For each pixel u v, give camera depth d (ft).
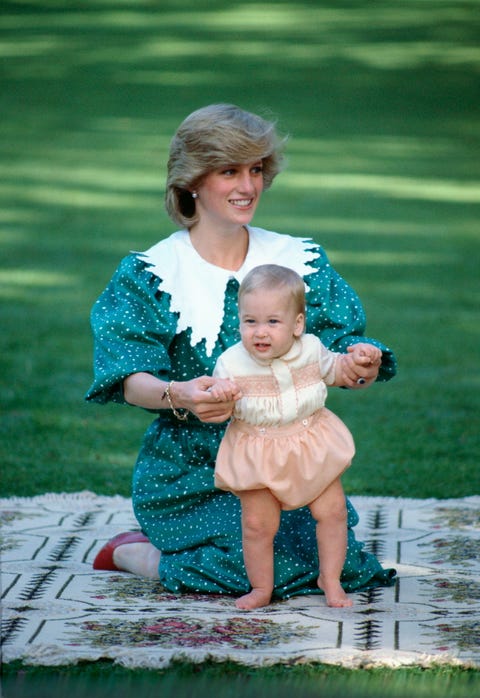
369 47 196.85
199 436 31.35
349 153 130.41
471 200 107.96
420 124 147.23
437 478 43.60
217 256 31.63
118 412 53.83
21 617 27.12
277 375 28.04
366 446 48.08
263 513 28.55
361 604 28.63
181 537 30.99
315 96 162.91
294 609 28.32
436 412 53.06
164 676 23.57
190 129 30.42
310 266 32.17
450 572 31.58
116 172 119.03
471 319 70.28
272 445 28.27
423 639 25.62
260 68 180.14
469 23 215.10
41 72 176.45
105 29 209.77
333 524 28.94
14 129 140.67
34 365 60.59
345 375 28.71
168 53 190.60
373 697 22.66
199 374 31.27
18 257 86.02
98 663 24.13
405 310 72.08
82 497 40.93
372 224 97.71
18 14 224.12
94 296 75.66
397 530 36.40
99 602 28.71
